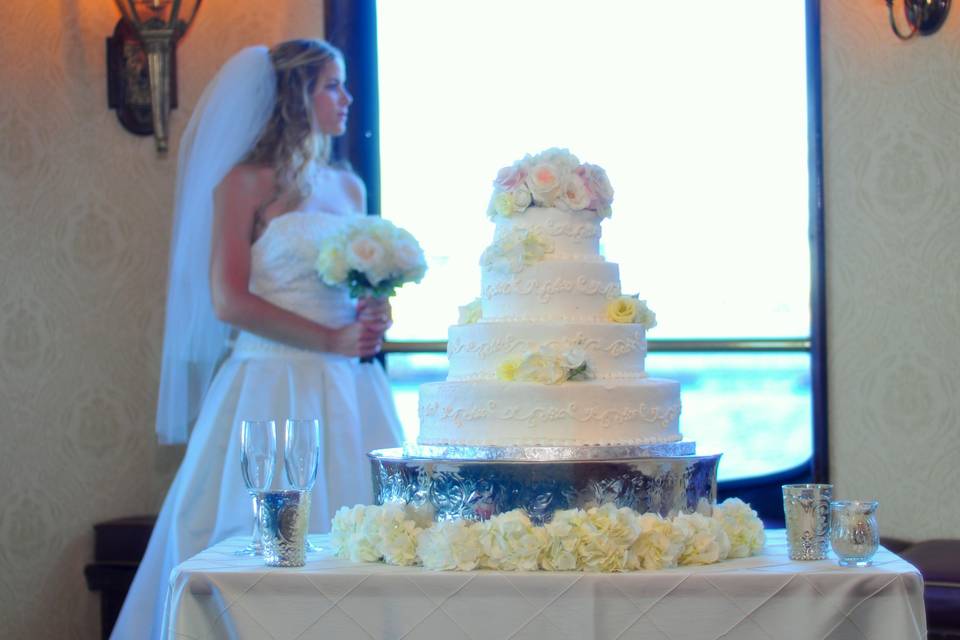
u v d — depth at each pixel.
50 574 4.23
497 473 2.54
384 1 4.70
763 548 2.66
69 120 4.37
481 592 2.34
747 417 4.52
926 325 4.13
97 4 4.49
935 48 4.10
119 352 4.51
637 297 2.93
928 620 3.53
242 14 4.62
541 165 2.89
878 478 4.23
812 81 4.32
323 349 3.83
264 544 2.49
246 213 3.86
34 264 4.20
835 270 4.30
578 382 2.70
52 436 4.25
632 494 2.54
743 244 4.54
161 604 3.72
